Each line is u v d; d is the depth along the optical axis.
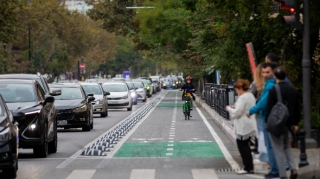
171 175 29.41
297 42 40.25
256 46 42.19
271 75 27.33
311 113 37.38
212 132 54.94
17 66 181.12
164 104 120.50
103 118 79.44
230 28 42.41
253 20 41.69
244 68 42.66
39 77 49.62
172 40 116.12
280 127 25.33
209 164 33.28
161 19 116.38
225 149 40.69
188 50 110.00
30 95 39.00
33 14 177.12
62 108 57.16
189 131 56.19
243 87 29.55
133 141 46.81
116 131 53.94
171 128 60.03
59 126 57.19
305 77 33.56
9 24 103.56
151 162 34.38
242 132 29.33
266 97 27.19
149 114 85.81
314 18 37.94
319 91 40.62
